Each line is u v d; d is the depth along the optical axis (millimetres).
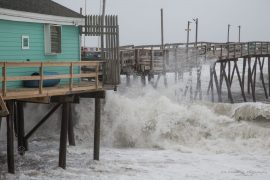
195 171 31469
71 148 37219
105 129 41438
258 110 43312
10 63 24562
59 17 31469
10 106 26875
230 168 32500
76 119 42594
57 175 28828
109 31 32156
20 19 28594
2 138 39750
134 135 40875
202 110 43844
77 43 33875
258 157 36500
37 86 28422
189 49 57844
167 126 41812
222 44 64812
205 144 40656
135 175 29797
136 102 44000
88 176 28938
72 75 28891
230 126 42406
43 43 30938
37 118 42156
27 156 33688
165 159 34906
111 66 32125
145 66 51125
